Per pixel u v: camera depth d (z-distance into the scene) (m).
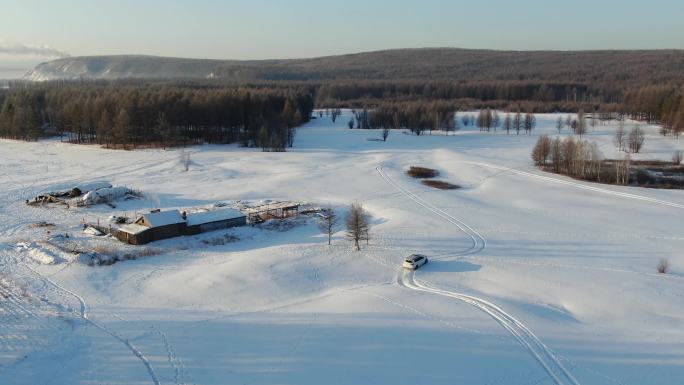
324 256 60.34
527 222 75.25
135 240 64.56
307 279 54.12
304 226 73.62
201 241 66.62
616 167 110.94
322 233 70.38
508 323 43.28
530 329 42.09
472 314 44.91
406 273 55.81
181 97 164.12
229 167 114.62
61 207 82.12
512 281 53.19
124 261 59.44
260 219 76.00
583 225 74.19
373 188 95.69
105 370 37.44
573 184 100.19
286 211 79.88
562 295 49.66
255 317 45.34
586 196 91.69
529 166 116.44
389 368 36.66
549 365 36.94
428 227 71.44
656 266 57.97
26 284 52.84
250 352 39.31
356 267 57.38
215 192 92.00
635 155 128.12
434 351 38.75
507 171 111.25
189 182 100.19
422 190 94.62
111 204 83.69
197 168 113.38
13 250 62.66
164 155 128.88
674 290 50.62
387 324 42.97
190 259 60.56
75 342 41.47
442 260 59.66
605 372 35.97
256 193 91.44
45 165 117.12
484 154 133.12
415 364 37.09
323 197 89.50
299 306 47.59
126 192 88.50
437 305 46.78
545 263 58.75
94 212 79.69
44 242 64.81
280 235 70.06
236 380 35.75
